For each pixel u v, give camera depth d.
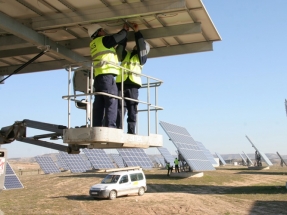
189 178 36.72
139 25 7.57
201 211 17.25
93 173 48.16
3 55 8.55
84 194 25.03
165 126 36.84
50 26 7.03
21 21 7.24
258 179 37.22
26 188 29.98
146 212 17.34
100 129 5.64
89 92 6.61
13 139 7.12
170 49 8.52
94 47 6.64
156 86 7.62
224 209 17.73
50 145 7.04
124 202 20.53
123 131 6.09
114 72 6.53
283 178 38.38
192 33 7.40
